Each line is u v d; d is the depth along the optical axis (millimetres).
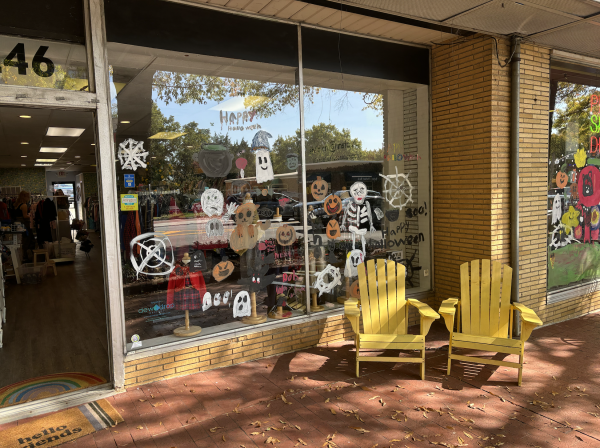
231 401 3664
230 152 4449
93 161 15023
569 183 5887
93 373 4262
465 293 4414
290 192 4840
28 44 3398
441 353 4727
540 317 5570
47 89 3453
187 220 4223
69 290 7789
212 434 3180
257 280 4656
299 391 3838
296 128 4844
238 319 4555
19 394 3814
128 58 3828
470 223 5281
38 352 4836
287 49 4707
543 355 4637
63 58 3541
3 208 10633
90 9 3564
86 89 3637
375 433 3158
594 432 3148
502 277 4371
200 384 3996
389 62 5410
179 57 4102
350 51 5133
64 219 12531
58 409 3568
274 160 4723
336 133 5117
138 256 3957
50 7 3475
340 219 5215
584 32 4840
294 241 4879
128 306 3918
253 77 4535
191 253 4262
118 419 3381
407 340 4062
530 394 3744
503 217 5145
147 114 3957
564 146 5781
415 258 5828
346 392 3812
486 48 4973
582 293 6070
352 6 4375
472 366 4379
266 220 4703
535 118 5301
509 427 3225
